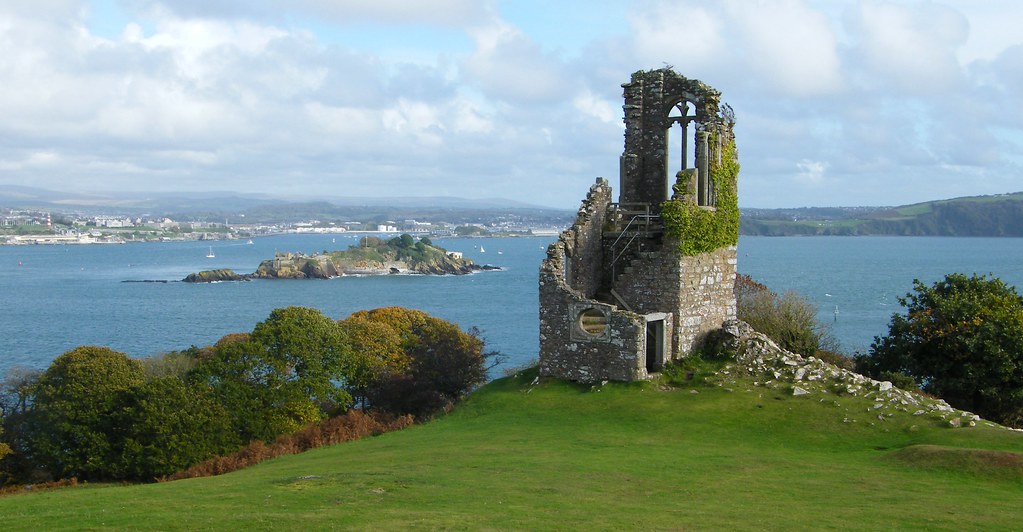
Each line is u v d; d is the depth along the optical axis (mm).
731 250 48188
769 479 26797
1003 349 45562
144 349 140250
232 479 30047
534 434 35875
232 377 55531
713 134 46188
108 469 50781
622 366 41938
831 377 40094
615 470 28062
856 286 198500
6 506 24328
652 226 46812
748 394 39344
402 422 45844
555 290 44094
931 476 27328
